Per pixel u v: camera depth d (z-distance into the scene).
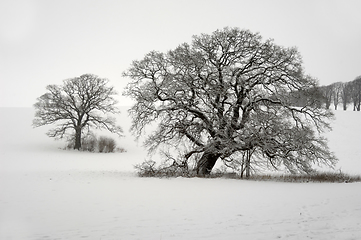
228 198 9.77
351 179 17.86
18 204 8.27
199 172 18.91
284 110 17.61
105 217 7.04
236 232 6.07
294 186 13.57
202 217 7.21
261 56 17.72
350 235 5.96
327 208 8.37
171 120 18.72
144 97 18.06
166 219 6.97
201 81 17.36
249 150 17.58
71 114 44.72
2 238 5.38
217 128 17.39
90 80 44.72
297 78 17.41
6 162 28.19
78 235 5.67
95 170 23.91
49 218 6.84
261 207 8.45
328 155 17.95
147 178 16.23
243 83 17.14
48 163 28.97
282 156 17.17
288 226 6.57
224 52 18.30
